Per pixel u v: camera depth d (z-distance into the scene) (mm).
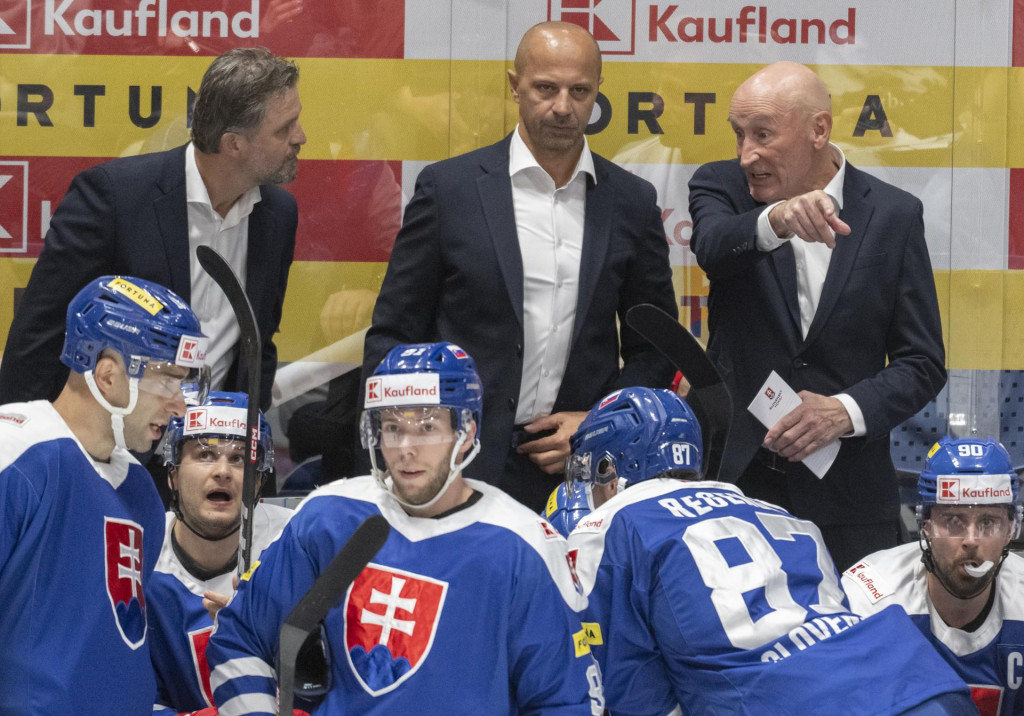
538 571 8125
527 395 12664
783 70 12680
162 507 9055
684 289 15094
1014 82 14914
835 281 12562
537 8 14859
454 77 14859
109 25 14680
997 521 10492
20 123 14688
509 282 12430
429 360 8086
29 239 14750
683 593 8766
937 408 15008
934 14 14867
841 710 8234
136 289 8406
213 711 9672
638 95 14953
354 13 14797
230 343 12773
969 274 15016
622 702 9156
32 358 12148
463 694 7859
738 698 8484
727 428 10797
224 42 14750
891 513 12766
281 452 14820
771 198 12734
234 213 12586
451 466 8109
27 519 7801
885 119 14961
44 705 7812
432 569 8031
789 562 9055
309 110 14867
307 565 8203
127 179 12250
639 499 9312
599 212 12844
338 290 14953
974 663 10945
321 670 8102
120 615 8320
